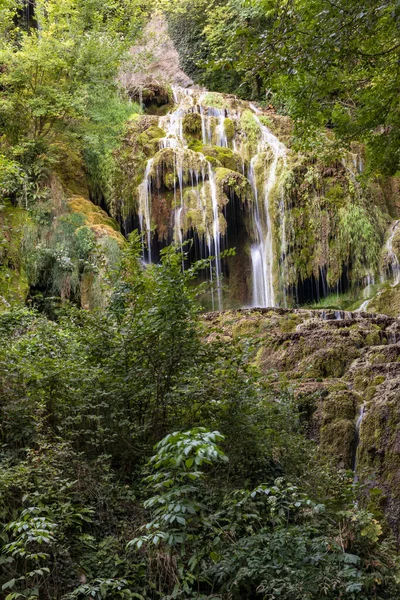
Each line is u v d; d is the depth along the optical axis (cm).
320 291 1738
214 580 497
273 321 1173
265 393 754
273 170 1794
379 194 1848
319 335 1027
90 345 656
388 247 1692
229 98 2120
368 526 568
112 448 623
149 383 635
